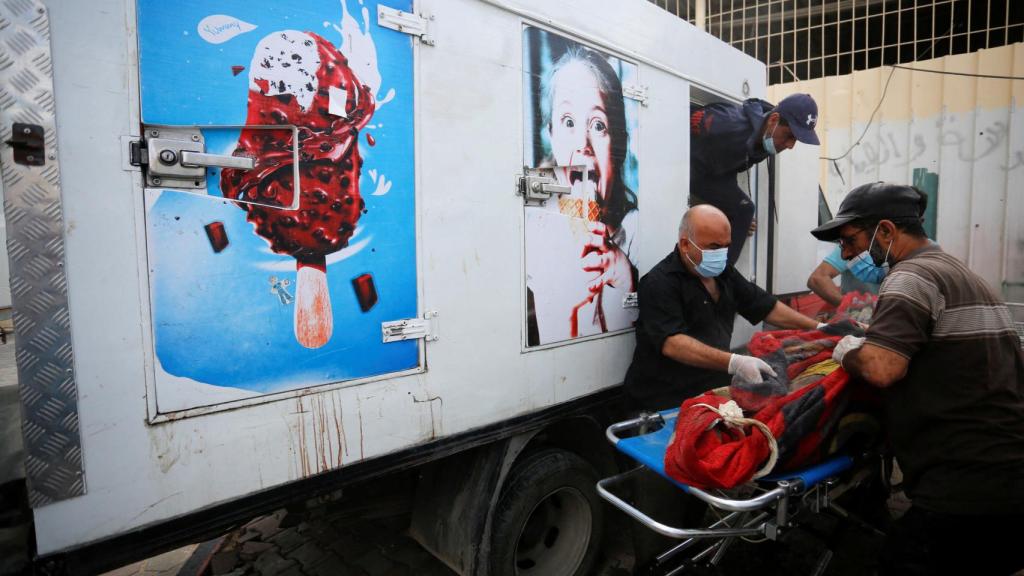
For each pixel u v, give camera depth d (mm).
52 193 1180
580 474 2318
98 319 1242
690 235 2367
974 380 1550
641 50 2652
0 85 1119
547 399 2248
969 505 1501
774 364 2020
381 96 1699
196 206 1368
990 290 1652
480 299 1991
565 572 2352
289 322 1530
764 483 1721
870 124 6457
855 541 2707
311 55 1547
